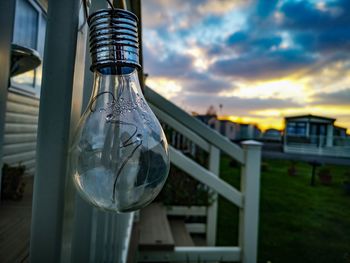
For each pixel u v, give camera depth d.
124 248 1.76
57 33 0.47
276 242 4.05
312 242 4.10
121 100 0.42
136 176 0.41
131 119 0.42
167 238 2.26
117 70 0.42
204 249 2.26
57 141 0.47
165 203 3.32
